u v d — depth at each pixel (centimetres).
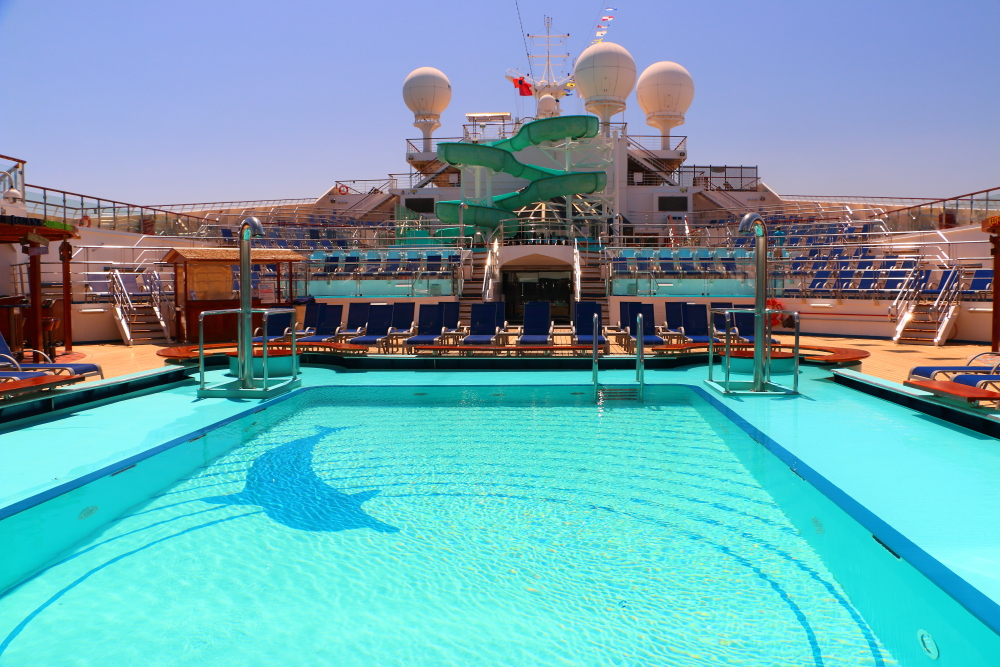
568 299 2223
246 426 681
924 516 372
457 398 833
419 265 1827
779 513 437
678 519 427
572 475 518
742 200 3225
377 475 521
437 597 328
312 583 343
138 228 1953
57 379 675
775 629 296
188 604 321
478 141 3073
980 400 579
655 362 1014
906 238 1928
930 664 259
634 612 312
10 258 1406
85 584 342
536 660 273
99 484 417
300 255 1565
